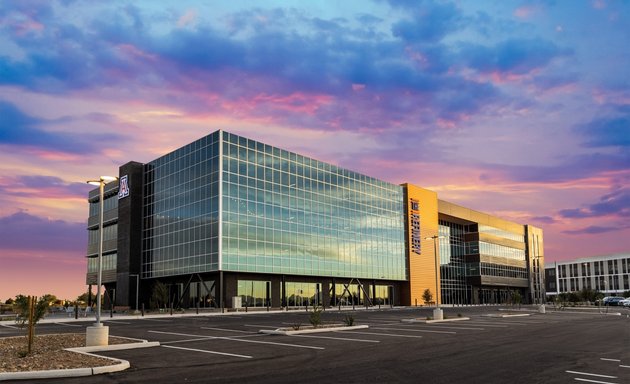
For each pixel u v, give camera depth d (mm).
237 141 61094
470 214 102875
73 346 18688
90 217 85938
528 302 119625
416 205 90062
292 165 67875
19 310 17250
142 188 72750
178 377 12727
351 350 18594
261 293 62531
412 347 19625
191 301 62875
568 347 19750
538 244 128250
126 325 33719
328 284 71938
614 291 147125
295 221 66812
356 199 78000
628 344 20938
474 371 13742
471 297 102000
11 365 13922
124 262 71375
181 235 63531
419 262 88875
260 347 19609
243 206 60375
